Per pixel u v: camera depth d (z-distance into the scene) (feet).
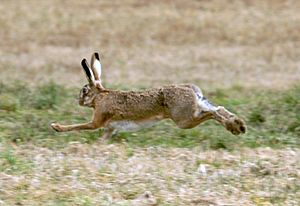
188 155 65.82
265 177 59.98
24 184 56.85
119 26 141.59
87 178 58.95
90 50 130.00
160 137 71.72
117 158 64.64
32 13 147.74
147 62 122.83
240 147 68.95
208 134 72.33
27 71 115.34
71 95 89.97
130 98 69.05
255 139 71.31
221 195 55.77
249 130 74.49
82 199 53.93
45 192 55.42
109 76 112.98
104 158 64.54
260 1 152.87
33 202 53.67
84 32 138.82
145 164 62.85
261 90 99.66
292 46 130.93
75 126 70.59
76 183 57.72
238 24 141.59
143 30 139.64
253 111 80.84
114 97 69.46
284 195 55.83
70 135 71.72
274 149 68.85
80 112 81.30
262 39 134.72
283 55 126.21
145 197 54.95
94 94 70.28
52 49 130.31
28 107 84.28
